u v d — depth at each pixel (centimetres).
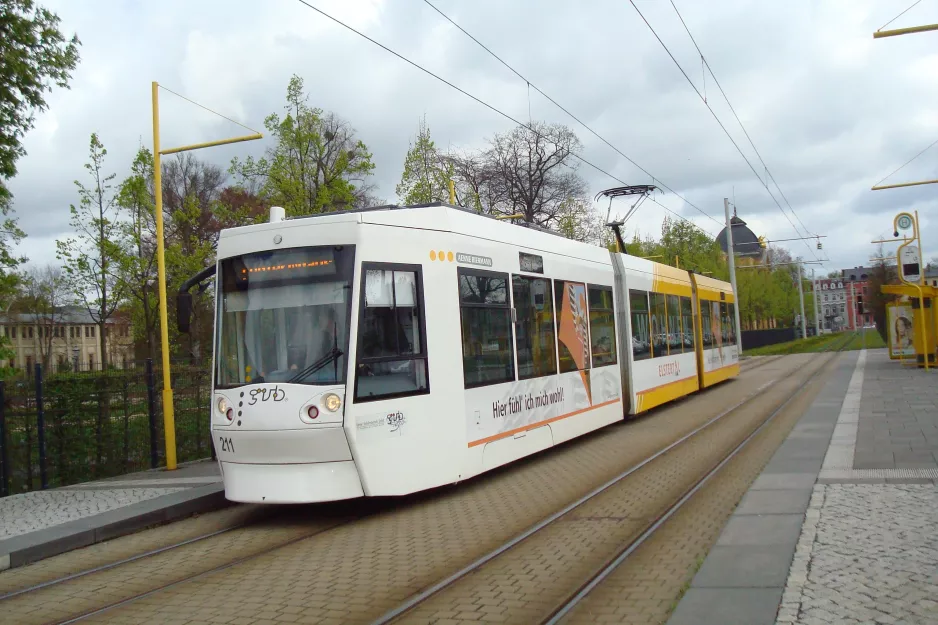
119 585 697
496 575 659
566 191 4619
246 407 901
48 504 1070
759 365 3881
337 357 882
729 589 552
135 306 2948
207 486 1118
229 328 948
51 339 4753
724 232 10762
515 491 1044
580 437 1572
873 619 475
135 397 1459
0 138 1394
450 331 1012
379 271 926
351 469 884
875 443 1192
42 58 1403
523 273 1218
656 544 728
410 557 732
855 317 17400
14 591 700
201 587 671
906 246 3030
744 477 1026
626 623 524
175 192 4397
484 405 1070
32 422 1274
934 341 2823
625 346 1680
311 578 679
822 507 785
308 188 2466
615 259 1697
